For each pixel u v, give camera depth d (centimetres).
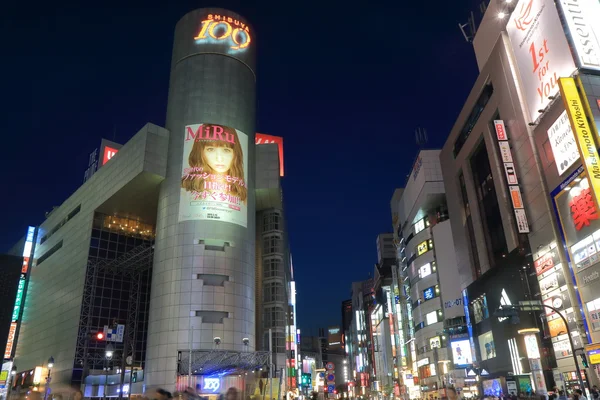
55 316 8862
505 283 5269
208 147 7331
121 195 8044
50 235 10331
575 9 4356
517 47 5062
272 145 8312
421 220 8956
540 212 4597
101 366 8069
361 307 17300
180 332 6406
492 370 5591
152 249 8694
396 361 10669
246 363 5634
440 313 7962
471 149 6372
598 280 3772
